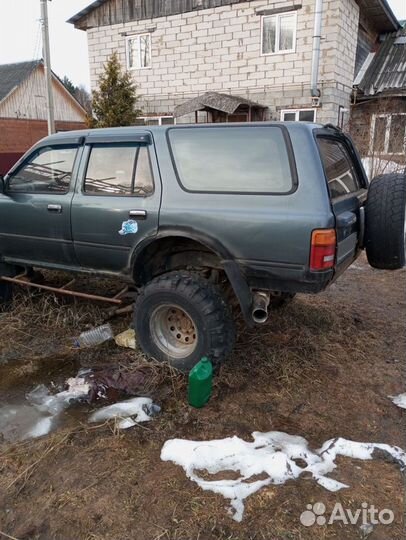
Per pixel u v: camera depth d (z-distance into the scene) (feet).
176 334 10.32
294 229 8.38
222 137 9.36
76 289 14.43
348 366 10.77
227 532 6.11
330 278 8.70
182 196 9.59
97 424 8.57
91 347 11.52
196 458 7.48
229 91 45.06
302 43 40.47
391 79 44.57
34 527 6.28
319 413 8.88
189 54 46.01
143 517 6.37
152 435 8.20
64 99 92.17
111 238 10.57
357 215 10.09
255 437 8.09
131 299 12.78
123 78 43.19
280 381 9.97
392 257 10.32
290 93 42.27
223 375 10.09
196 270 10.66
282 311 13.55
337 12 38.40
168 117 48.96
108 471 7.27
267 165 8.86
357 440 8.05
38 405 9.25
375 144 37.78
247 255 8.96
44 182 11.78
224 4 42.86
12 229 12.32
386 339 12.31
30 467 7.41
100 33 50.39
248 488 6.86
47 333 12.42
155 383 9.82
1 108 78.18
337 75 40.55
